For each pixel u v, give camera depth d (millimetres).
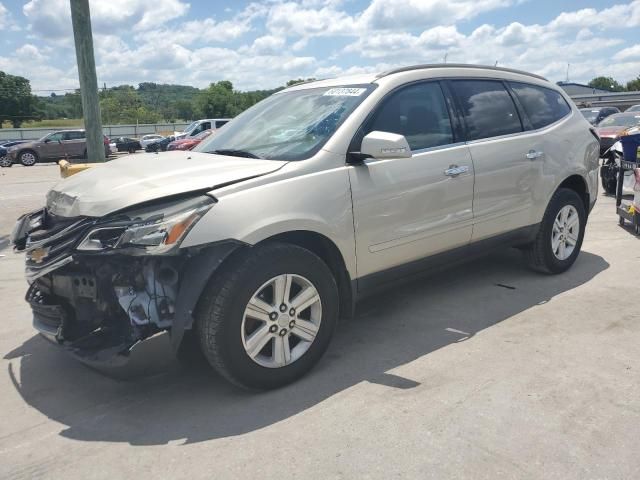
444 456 2633
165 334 2982
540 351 3705
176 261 3006
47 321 3367
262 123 4199
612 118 17469
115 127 59875
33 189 14117
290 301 3297
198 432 2926
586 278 5188
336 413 3045
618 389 3184
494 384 3287
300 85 4609
